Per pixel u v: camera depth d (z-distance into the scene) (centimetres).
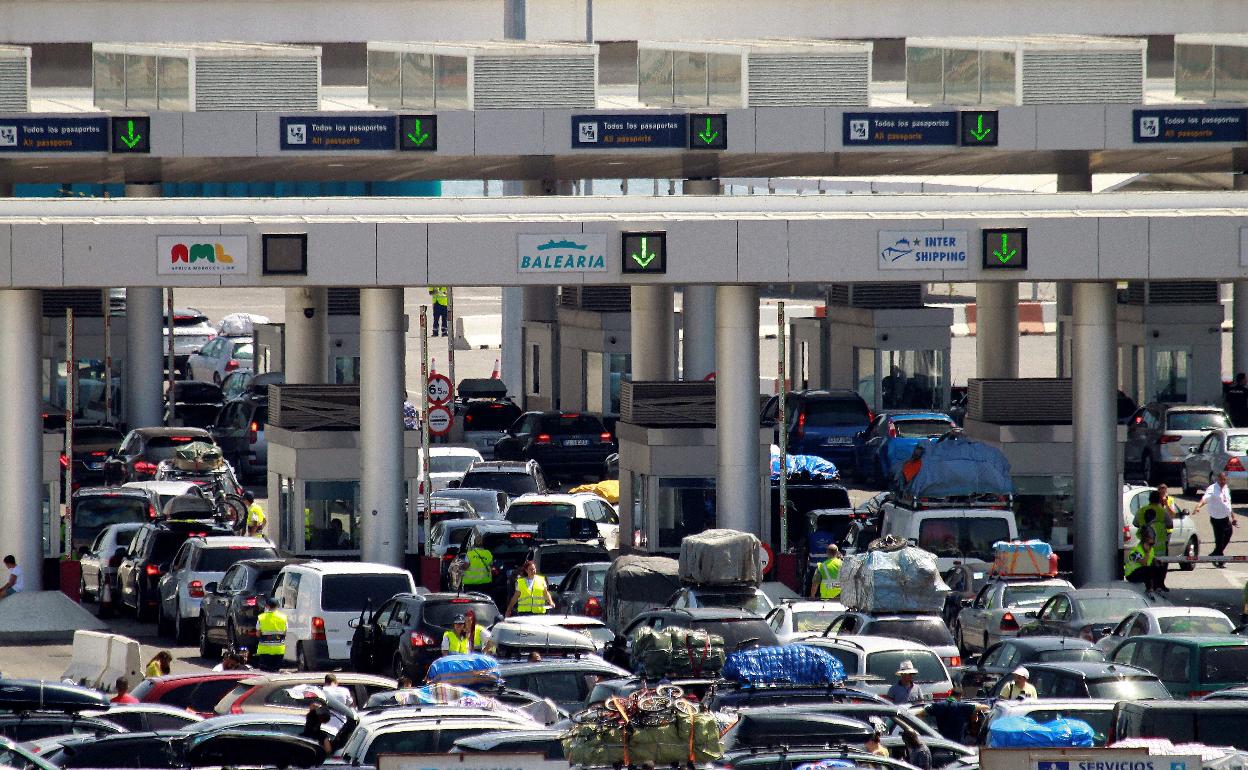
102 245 13138
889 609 10644
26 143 15950
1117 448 14138
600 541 13988
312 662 11231
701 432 14425
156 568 13512
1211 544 15988
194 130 16000
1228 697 7344
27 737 7475
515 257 13375
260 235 13238
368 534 13838
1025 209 13812
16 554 13450
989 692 8950
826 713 7019
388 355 13762
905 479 13425
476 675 8350
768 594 13688
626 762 5569
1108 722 7356
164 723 7831
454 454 18638
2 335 13338
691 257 13450
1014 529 12900
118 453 18462
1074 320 14150
